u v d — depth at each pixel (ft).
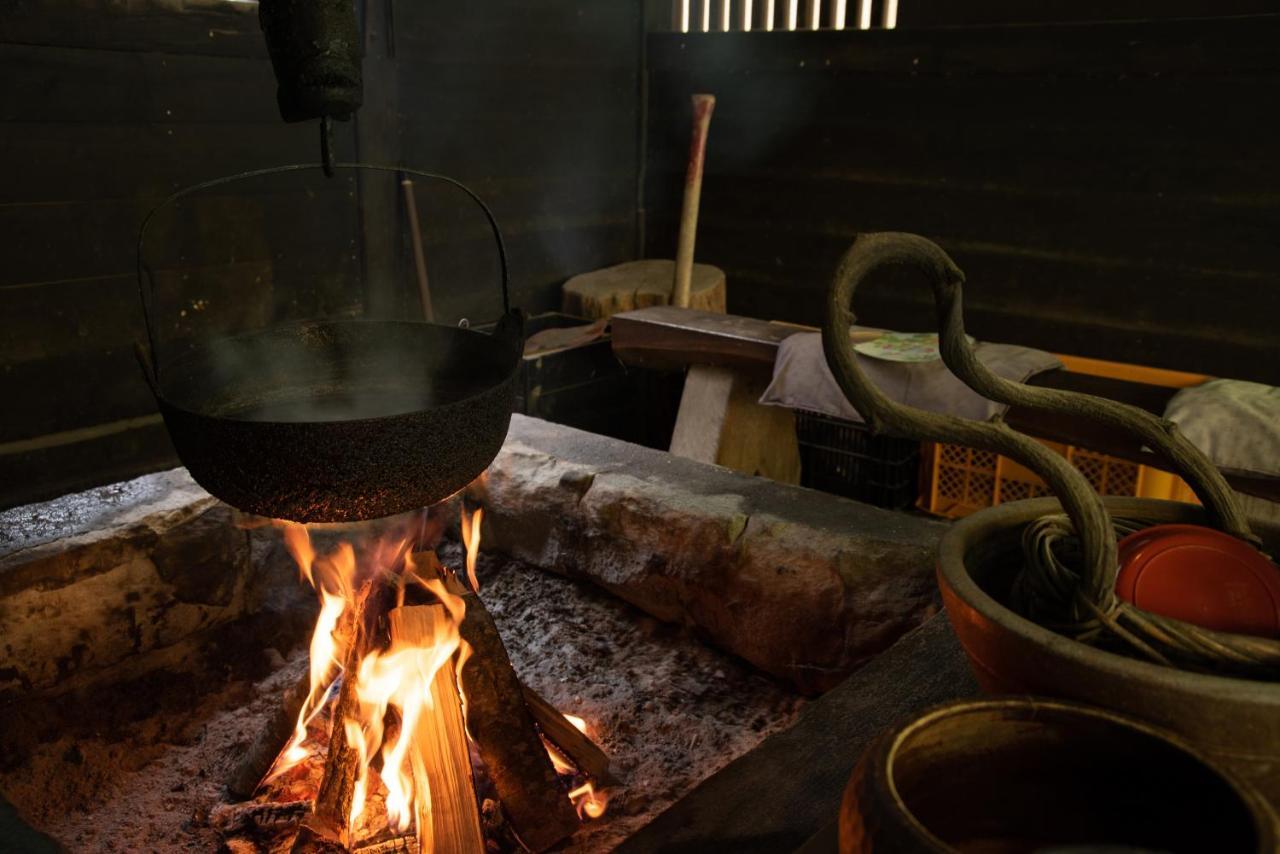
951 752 2.67
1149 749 2.54
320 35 4.45
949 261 3.40
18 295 9.84
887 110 13.99
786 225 15.46
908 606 6.59
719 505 7.61
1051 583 3.20
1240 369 11.84
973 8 13.09
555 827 5.82
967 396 9.31
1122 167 12.19
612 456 8.66
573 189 15.88
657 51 16.35
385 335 5.72
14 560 6.44
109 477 10.82
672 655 7.81
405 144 13.21
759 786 3.77
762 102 15.26
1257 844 2.13
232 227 11.54
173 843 5.92
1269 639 3.00
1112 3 11.97
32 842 3.45
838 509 7.46
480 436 4.58
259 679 7.61
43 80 9.68
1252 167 11.26
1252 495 9.27
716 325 11.85
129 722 6.93
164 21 10.44
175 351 11.24
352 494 4.30
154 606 7.09
